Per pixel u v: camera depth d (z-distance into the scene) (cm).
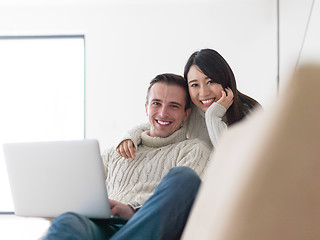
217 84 208
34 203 126
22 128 562
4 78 566
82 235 100
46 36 561
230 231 25
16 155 124
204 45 524
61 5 536
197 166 165
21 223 425
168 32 529
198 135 212
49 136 560
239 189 25
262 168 25
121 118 528
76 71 559
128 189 170
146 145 188
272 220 24
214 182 29
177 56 528
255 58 517
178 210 97
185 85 199
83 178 118
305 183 24
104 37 535
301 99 24
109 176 182
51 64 562
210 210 28
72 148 117
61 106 560
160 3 527
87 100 533
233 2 522
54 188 122
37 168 122
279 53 475
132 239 94
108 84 532
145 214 96
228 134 31
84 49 545
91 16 535
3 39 564
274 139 24
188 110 204
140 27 532
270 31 514
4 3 526
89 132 530
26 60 564
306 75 24
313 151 24
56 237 96
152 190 168
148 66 529
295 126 24
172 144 182
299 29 346
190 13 527
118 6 534
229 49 521
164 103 187
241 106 216
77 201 121
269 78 511
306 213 24
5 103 564
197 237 28
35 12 537
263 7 518
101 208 119
